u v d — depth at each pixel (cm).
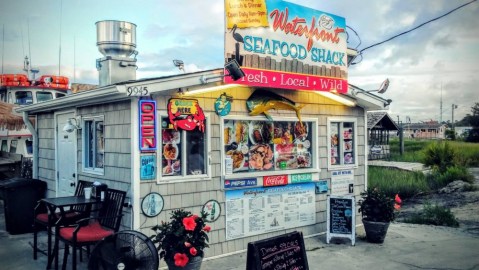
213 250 655
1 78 1334
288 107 738
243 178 691
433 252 702
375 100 876
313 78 753
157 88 581
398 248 725
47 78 1390
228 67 616
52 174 859
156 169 600
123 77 709
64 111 803
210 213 653
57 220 612
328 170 824
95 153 703
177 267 535
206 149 654
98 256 513
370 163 2292
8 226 793
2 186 790
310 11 751
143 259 508
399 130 2803
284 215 750
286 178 749
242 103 694
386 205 759
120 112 614
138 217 581
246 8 660
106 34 706
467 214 1091
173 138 627
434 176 1620
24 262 627
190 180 632
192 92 630
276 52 698
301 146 789
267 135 738
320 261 650
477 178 1684
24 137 1225
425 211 1028
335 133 855
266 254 494
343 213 749
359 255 683
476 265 632
